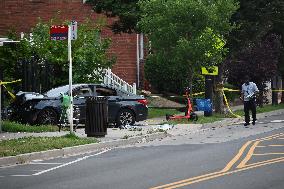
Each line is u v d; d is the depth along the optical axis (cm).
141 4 3581
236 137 2639
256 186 1427
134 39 5153
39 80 3466
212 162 1839
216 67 3622
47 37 3678
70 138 2453
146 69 5041
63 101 2716
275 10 3988
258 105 4791
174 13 3447
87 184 1520
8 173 1758
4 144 2234
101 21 4059
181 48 3403
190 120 3388
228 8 3500
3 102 3127
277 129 3002
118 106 3102
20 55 3578
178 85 4944
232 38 3869
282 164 1772
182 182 1498
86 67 3659
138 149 2289
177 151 2159
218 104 3972
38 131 2802
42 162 1995
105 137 2581
